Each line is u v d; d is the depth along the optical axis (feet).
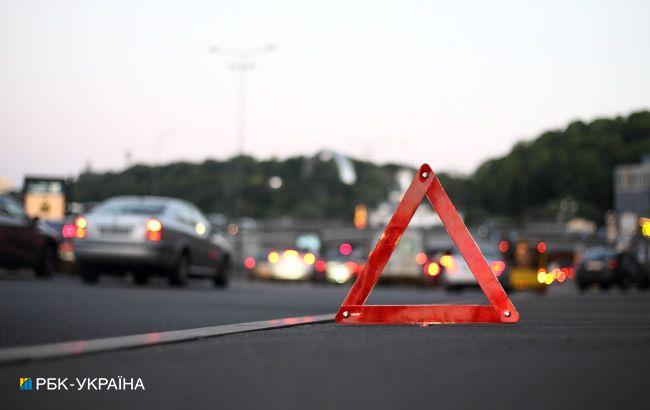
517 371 22.02
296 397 18.92
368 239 529.04
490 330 32.91
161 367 23.48
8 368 23.44
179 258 92.32
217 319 47.06
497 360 23.97
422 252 155.84
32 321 41.50
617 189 467.52
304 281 178.70
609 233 251.39
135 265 89.30
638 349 26.43
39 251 99.50
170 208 93.15
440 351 26.03
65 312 48.19
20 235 96.53
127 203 92.32
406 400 18.43
